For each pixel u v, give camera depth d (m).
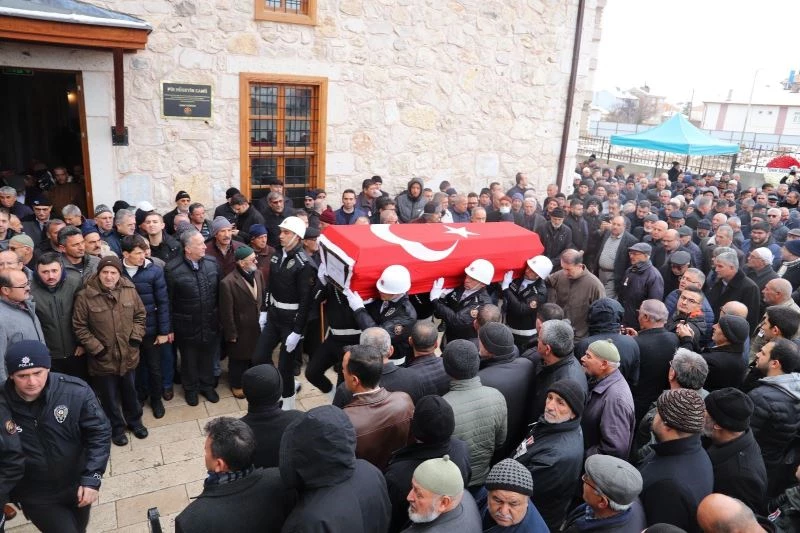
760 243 6.97
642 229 8.00
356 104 8.10
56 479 2.86
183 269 4.69
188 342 4.84
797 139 40.41
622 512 2.26
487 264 4.45
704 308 4.53
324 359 4.53
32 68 6.10
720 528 1.97
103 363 4.11
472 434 2.89
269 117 7.61
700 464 2.58
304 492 2.12
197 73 6.93
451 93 8.84
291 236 4.62
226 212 6.78
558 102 9.93
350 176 8.31
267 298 4.83
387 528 2.25
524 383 3.32
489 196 8.77
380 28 8.02
